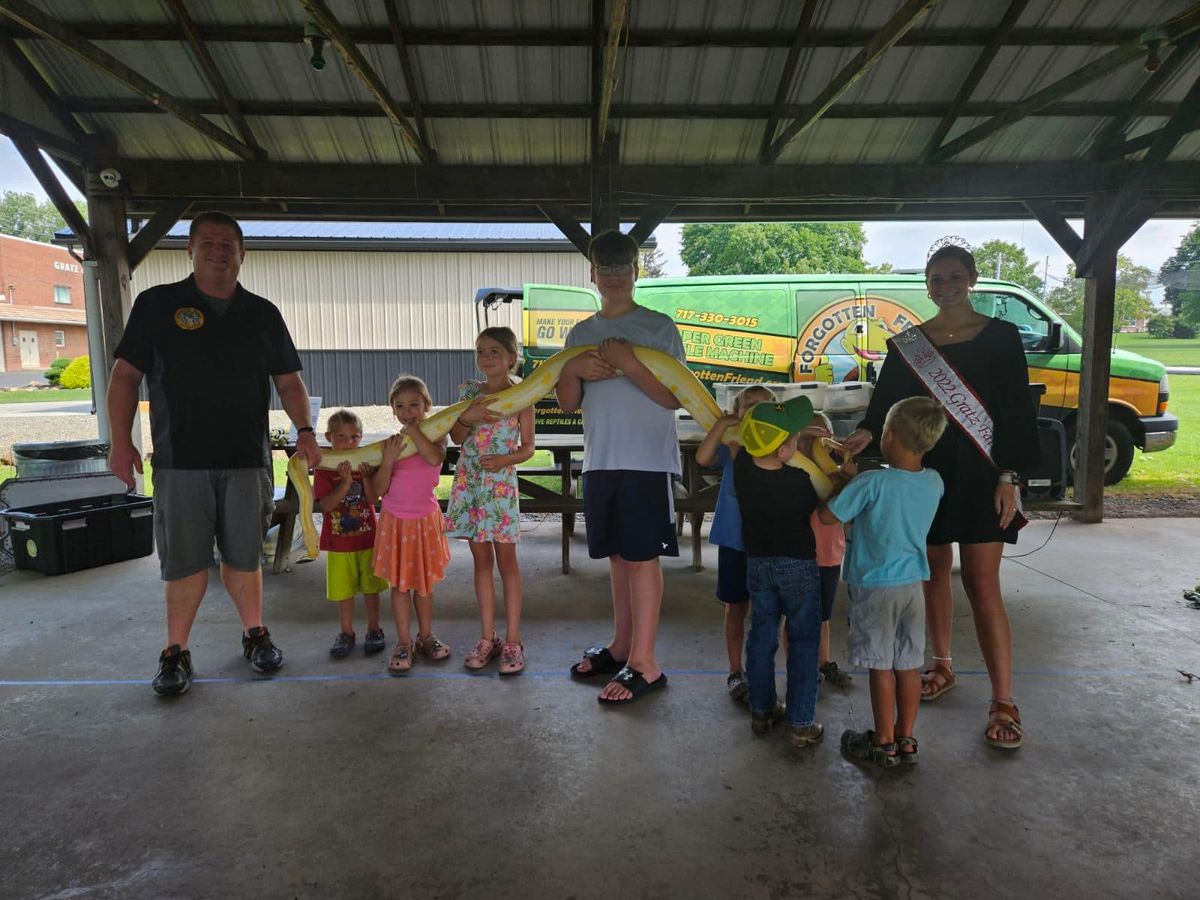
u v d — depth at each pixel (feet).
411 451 11.96
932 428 8.68
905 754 9.04
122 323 20.47
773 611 9.56
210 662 12.48
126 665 12.36
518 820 7.91
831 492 9.33
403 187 20.10
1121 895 6.73
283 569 18.53
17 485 19.35
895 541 8.70
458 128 19.53
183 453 11.25
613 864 7.18
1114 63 15.74
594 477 10.89
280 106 18.81
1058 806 8.14
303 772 8.91
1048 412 26.37
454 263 55.31
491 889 6.84
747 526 9.47
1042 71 18.47
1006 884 6.88
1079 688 11.34
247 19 16.51
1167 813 8.01
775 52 17.67
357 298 55.26
